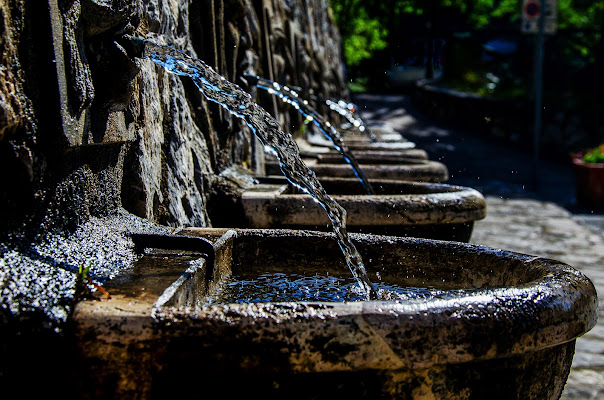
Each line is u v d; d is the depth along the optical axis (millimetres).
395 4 23484
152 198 2627
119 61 2070
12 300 1336
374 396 1344
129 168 2461
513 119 17141
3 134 1610
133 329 1278
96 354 1277
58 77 1771
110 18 1984
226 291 2094
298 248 2352
